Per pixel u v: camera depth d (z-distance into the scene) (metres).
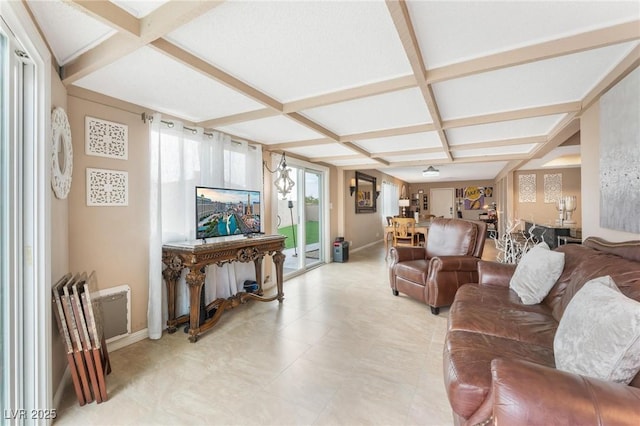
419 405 1.69
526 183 7.09
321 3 1.27
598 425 0.85
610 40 1.46
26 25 1.29
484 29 1.47
